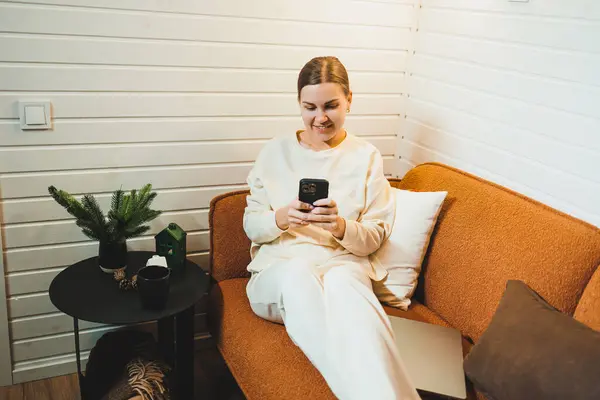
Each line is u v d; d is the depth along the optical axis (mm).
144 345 2045
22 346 2195
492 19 2043
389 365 1448
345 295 1618
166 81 2133
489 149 2107
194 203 2322
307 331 1595
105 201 2182
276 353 1691
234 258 2129
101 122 2088
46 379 2250
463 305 1821
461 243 1882
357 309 1578
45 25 1921
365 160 1990
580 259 1584
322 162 1983
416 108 2484
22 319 2168
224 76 2209
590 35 1689
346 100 1906
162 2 2039
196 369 2316
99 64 2025
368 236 1899
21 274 2125
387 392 1388
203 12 2105
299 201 1798
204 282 2002
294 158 2012
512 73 1979
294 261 1748
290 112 2355
